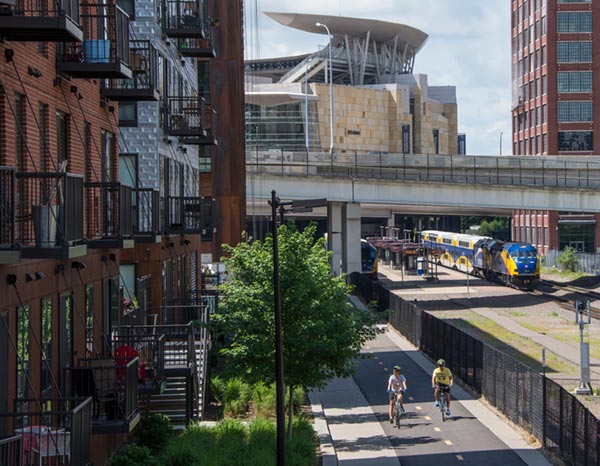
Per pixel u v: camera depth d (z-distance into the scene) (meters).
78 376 19.06
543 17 121.81
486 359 32.16
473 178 85.31
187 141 36.34
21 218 15.20
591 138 119.56
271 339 27.11
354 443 26.39
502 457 24.41
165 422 25.34
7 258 13.11
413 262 108.56
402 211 129.88
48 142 18.78
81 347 20.73
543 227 118.44
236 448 23.05
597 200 78.94
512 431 27.58
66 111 20.11
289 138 154.12
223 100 63.06
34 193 17.39
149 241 26.95
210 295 40.22
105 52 19.84
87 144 22.05
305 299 27.16
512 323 59.81
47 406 18.09
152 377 23.94
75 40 16.17
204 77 63.12
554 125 119.81
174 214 35.41
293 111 154.62
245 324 26.89
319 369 28.45
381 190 77.44
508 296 77.88
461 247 103.38
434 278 93.69
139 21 31.39
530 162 89.50
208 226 37.06
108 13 22.70
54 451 15.45
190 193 41.66
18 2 16.28
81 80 21.41
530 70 128.50
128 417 18.70
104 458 21.69
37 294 17.42
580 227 116.81
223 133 63.25
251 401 32.47
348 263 78.06
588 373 36.06
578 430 22.41
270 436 24.66
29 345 16.94
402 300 50.84
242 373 27.16
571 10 119.69
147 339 25.69
